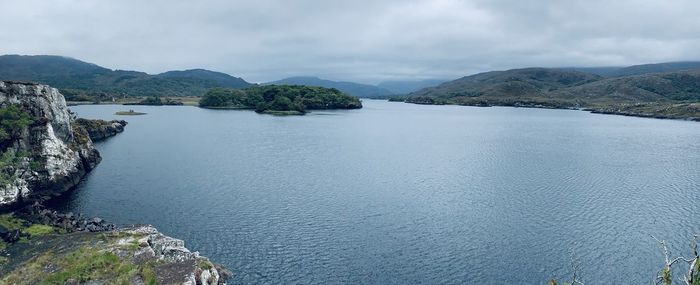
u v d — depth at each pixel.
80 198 78.88
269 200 79.25
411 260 55.25
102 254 49.16
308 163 117.00
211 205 75.50
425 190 88.31
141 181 92.12
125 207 73.81
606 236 63.03
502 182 96.00
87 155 105.62
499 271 52.72
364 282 49.59
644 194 85.75
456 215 72.19
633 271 52.66
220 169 106.19
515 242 60.94
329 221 68.44
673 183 95.56
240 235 61.97
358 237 62.12
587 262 54.97
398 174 104.06
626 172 107.75
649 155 135.12
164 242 53.69
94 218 65.81
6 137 78.56
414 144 159.25
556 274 52.09
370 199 81.12
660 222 68.81
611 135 193.12
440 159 126.44
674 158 129.38
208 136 170.12
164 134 174.25
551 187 91.38
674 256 56.19
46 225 62.94
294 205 76.44
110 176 96.56
